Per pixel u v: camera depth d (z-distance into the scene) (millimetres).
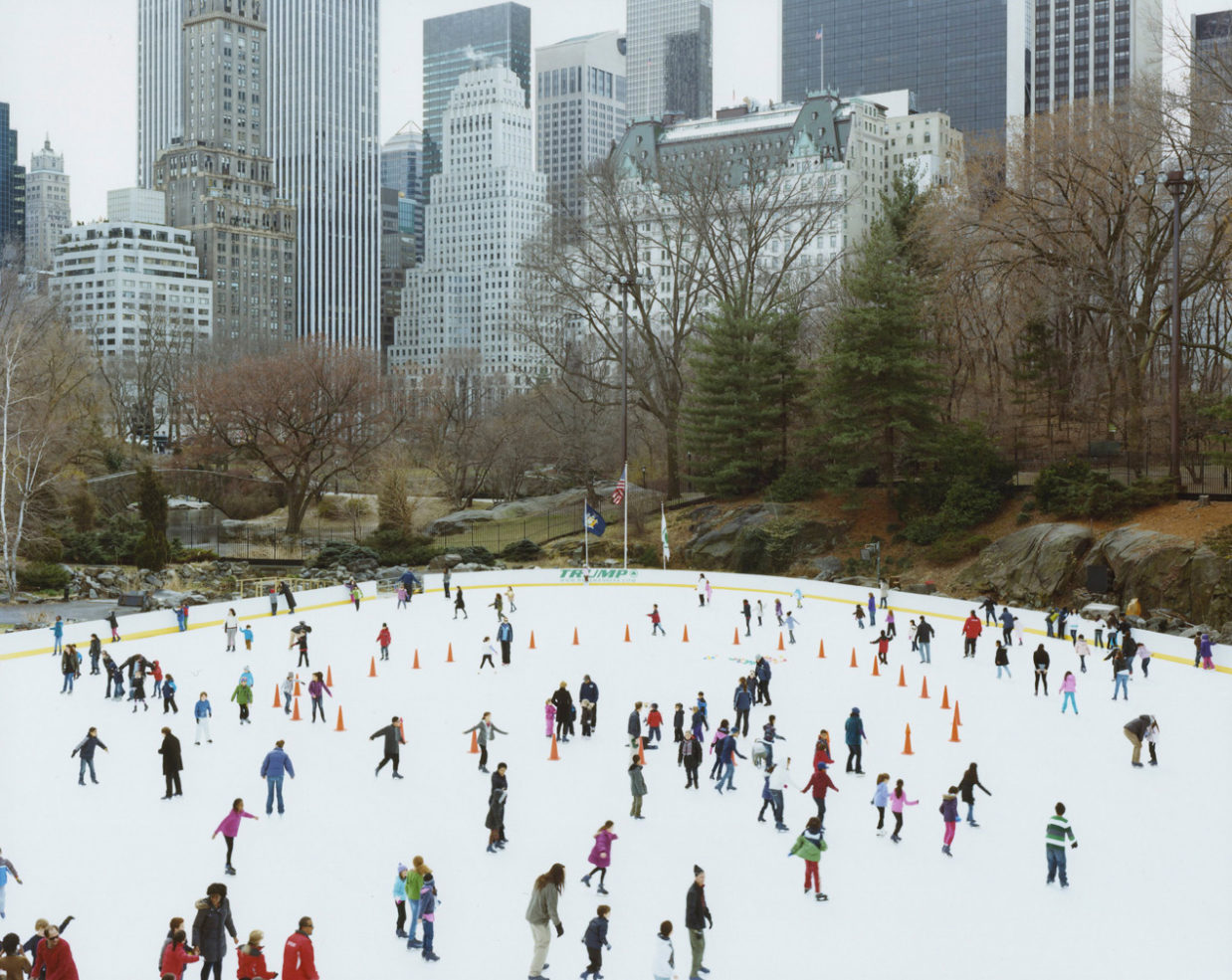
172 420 144375
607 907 21047
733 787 31250
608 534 88562
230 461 121938
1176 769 32781
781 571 77438
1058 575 62750
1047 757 33906
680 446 89438
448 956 22094
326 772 32469
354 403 101250
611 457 104438
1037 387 78562
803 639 53312
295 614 61656
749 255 93938
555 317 102062
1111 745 35156
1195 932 23016
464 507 110625
